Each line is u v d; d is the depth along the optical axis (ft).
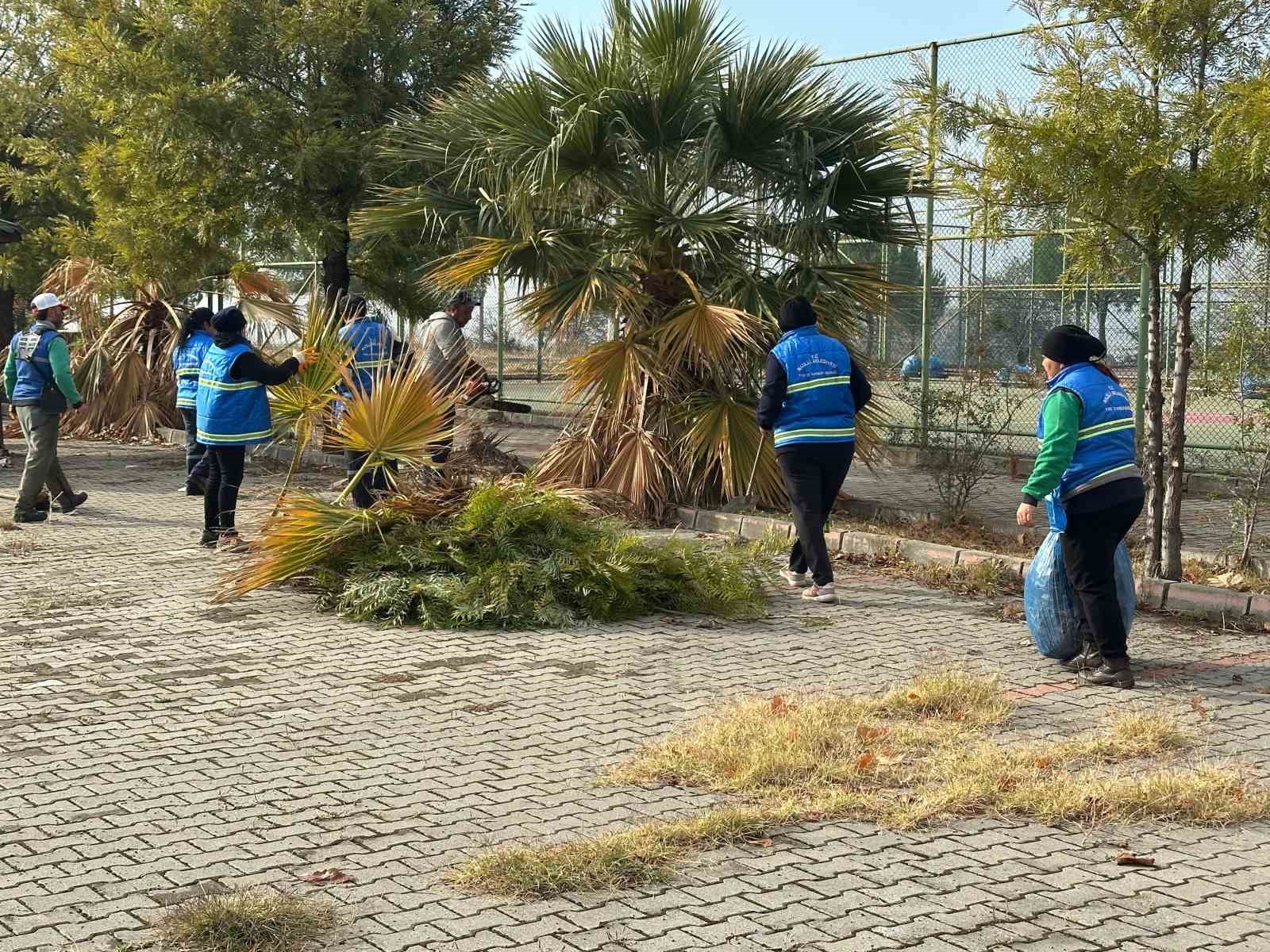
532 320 37.65
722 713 20.40
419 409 29.86
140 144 49.42
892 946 13.15
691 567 27.94
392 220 40.65
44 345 37.35
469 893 14.29
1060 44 27.96
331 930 13.42
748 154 38.19
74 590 29.01
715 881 14.65
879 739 19.06
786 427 28.48
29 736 19.54
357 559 28.12
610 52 38.24
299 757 18.74
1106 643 22.43
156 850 15.42
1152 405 29.19
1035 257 45.70
